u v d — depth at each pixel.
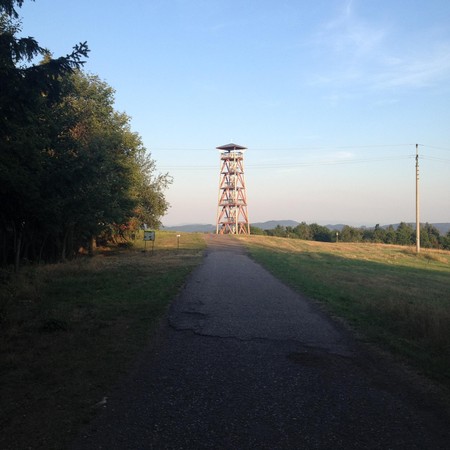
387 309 10.86
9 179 10.92
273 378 6.23
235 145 79.56
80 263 21.86
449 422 4.89
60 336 8.08
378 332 8.97
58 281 15.45
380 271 28.25
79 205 21.89
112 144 29.28
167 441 4.31
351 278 20.73
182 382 5.97
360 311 11.27
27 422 4.63
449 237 118.38
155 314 10.28
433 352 7.57
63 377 5.98
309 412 5.09
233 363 6.88
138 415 4.89
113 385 5.77
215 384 5.93
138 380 5.99
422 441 4.43
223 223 79.12
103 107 32.62
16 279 14.68
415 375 6.44
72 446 4.16
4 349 7.14
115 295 12.82
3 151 11.24
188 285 15.53
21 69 9.34
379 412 5.12
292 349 7.75
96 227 29.66
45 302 11.48
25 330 8.47
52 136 18.23
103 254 35.12
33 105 10.06
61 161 16.83
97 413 4.89
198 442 4.31
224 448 4.20
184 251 36.12
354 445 4.32
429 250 59.78
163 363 6.78
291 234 120.25
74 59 9.78
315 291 14.74
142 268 21.12
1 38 8.93
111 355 7.04
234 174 79.50
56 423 4.62
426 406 5.32
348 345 8.08
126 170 32.44
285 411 5.10
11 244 27.31
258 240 57.94
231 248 41.22
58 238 29.22
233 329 9.12
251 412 5.05
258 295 13.72
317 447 4.27
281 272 21.03
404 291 17.36
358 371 6.61
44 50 9.70
